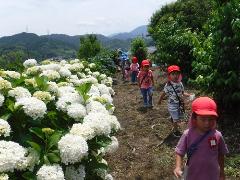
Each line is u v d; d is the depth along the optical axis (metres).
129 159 2.80
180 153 1.57
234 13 3.03
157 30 7.27
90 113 1.51
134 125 3.71
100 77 3.61
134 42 9.47
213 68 3.23
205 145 1.53
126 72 7.44
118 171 2.61
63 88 1.90
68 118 1.62
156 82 6.25
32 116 1.43
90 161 1.46
